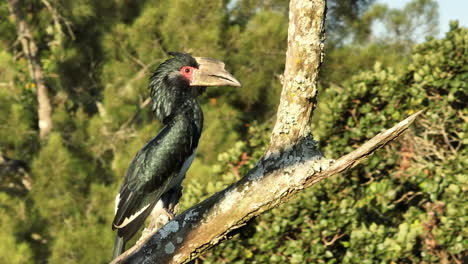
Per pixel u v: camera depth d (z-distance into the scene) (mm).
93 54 20562
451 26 11852
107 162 19641
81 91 21203
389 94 11008
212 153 16625
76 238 16953
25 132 20016
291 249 10148
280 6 18875
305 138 4461
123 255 4590
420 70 11141
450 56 11094
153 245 4547
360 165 10836
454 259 10172
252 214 4457
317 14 4391
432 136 11469
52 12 20953
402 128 4324
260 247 10273
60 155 17875
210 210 4480
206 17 16969
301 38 4418
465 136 10805
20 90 20969
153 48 17891
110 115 18984
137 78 18500
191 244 4520
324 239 10453
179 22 16875
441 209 10180
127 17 19859
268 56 17500
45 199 18031
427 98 11281
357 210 10789
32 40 21656
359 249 10055
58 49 21062
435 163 11000
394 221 11648
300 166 4395
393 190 10445
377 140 4363
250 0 18625
